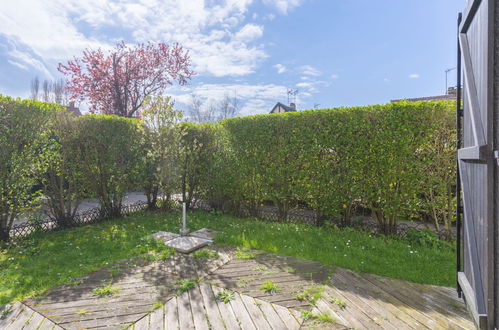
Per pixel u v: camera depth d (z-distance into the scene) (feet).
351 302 9.30
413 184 15.94
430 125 15.25
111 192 21.80
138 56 49.52
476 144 7.09
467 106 9.04
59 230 18.71
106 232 18.01
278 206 21.58
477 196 7.70
